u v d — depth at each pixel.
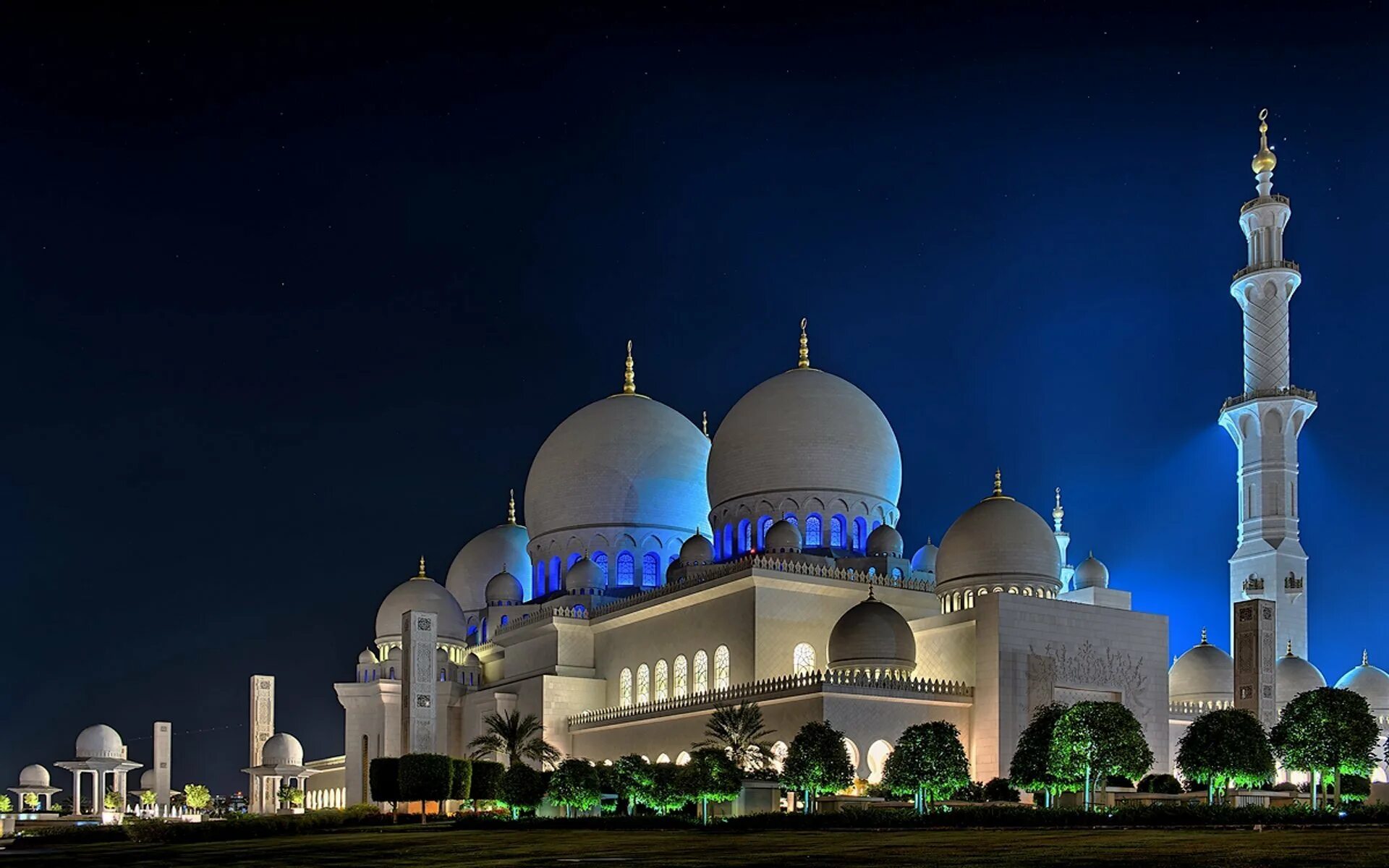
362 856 58.69
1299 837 54.84
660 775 89.12
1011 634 101.25
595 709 126.69
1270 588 123.38
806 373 129.88
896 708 98.12
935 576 118.81
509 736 114.44
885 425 129.25
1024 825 69.69
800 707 96.88
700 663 114.75
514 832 80.94
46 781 165.00
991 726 99.75
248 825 91.19
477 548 159.25
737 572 109.94
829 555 120.62
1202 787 92.69
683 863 47.12
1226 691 117.50
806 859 47.97
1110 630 106.62
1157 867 40.59
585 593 132.25
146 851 71.75
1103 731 79.56
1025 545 108.81
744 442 127.12
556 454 142.00
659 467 138.50
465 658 146.00
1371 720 81.19
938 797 84.56
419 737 119.50
